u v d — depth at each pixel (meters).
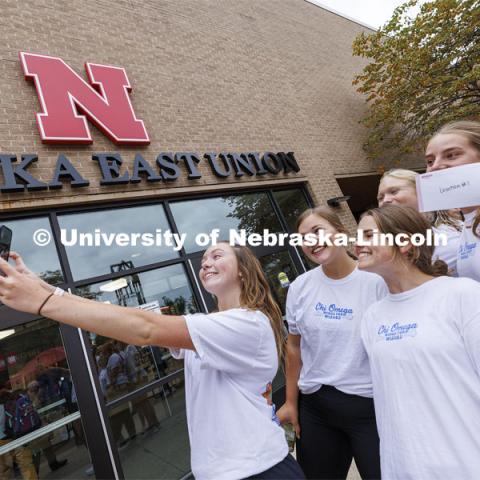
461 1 7.06
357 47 8.40
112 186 4.15
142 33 5.38
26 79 3.96
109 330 1.02
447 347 1.11
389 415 1.23
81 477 3.03
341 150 7.73
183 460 3.52
